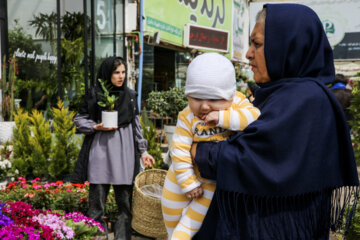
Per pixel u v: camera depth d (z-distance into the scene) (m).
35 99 6.90
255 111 1.30
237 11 14.52
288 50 1.20
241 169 1.11
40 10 6.88
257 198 1.12
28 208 2.67
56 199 3.69
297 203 1.13
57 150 4.98
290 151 1.09
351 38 17.97
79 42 7.18
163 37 9.06
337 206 1.25
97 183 3.14
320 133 1.13
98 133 3.20
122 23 8.09
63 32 6.90
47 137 5.15
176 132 1.42
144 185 2.97
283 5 1.24
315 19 1.22
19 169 4.86
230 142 1.19
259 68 1.30
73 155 5.14
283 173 1.08
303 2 18.22
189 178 1.35
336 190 1.25
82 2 7.15
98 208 3.21
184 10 10.14
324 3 18.12
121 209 3.29
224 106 1.35
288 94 1.16
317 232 1.16
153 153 5.20
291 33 1.19
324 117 1.15
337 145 1.20
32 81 6.91
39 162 4.93
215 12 12.13
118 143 3.19
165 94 8.02
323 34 1.23
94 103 3.25
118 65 3.20
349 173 1.21
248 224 1.12
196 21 10.91
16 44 6.91
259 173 1.09
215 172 1.20
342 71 17.84
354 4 17.72
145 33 8.21
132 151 3.25
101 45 7.70
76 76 7.18
